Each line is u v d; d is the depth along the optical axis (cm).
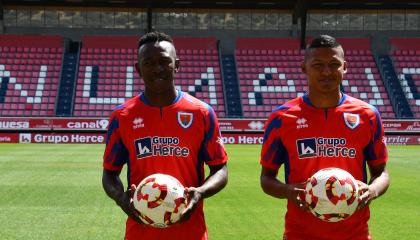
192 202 397
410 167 1773
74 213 965
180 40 3666
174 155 421
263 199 1128
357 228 422
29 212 973
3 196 1141
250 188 1283
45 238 786
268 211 1002
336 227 421
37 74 3422
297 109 433
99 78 3441
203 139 430
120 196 412
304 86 3494
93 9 3669
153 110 424
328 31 3741
